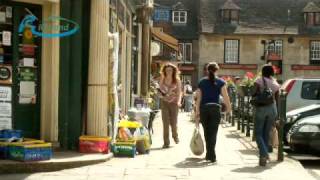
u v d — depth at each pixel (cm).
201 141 1205
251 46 6031
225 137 1659
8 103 1139
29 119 1170
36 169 1024
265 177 1002
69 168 1056
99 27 1195
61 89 1186
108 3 1211
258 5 6266
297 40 6069
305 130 1275
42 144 1055
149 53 2541
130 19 2102
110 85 1224
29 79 1169
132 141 1216
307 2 6306
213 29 6016
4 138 1096
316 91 1761
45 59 1178
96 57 1193
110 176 992
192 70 6006
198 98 1149
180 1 6322
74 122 1195
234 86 2342
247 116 1702
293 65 6034
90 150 1161
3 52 1136
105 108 1204
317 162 1328
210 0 6225
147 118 1380
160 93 1391
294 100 1748
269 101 1120
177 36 6053
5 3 1138
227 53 6016
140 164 1115
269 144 1226
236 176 1005
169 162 1147
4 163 1010
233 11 6116
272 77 1170
